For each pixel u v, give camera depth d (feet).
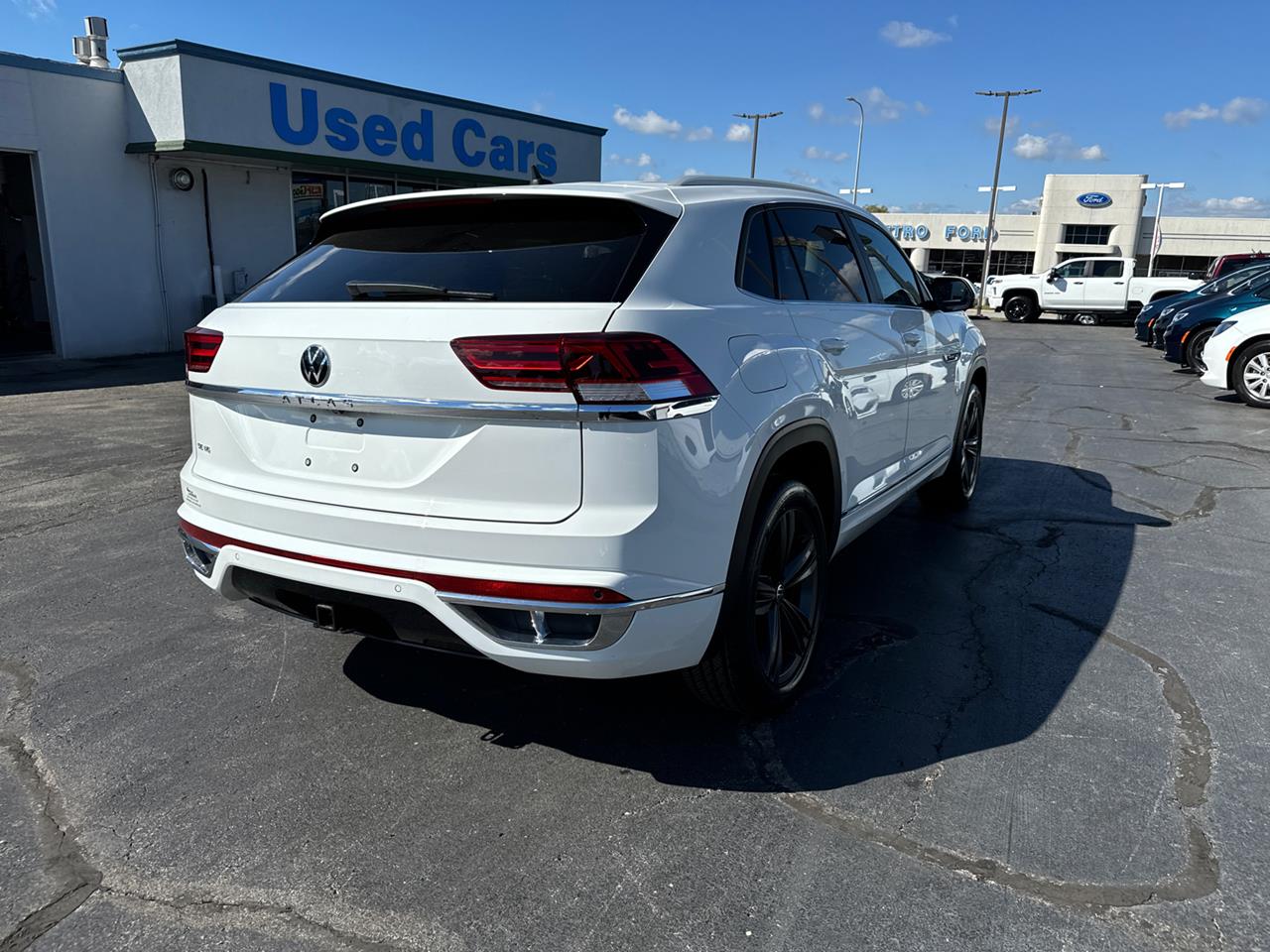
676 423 7.73
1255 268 50.14
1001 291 92.38
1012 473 22.53
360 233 10.05
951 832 8.07
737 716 10.12
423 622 8.16
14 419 28.14
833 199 12.87
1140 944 6.70
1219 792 8.66
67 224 43.47
